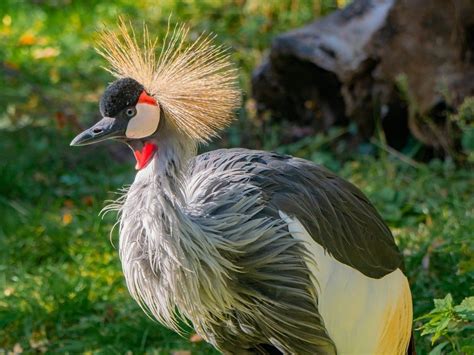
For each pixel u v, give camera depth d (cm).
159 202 629
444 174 1142
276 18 1630
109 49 709
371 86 1189
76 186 1223
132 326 902
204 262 633
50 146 1316
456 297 873
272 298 656
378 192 1103
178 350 866
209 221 645
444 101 1133
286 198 665
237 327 686
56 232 1094
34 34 1716
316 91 1266
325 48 1205
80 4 1811
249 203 658
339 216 685
